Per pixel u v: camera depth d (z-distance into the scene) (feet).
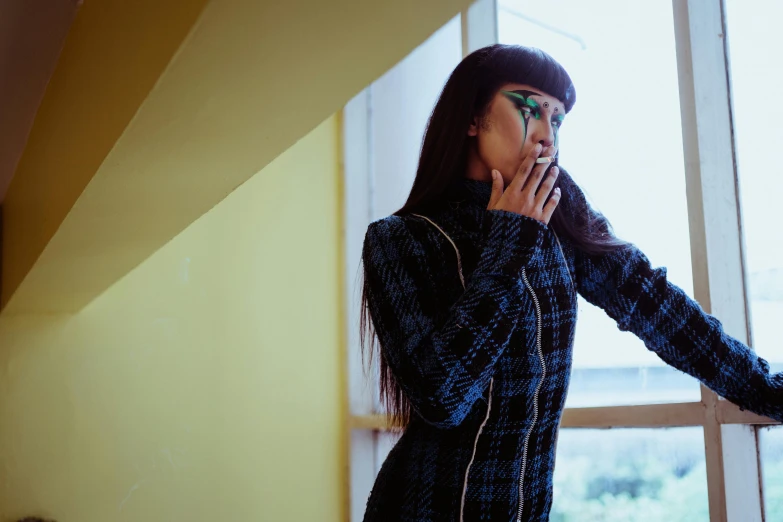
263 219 11.50
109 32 4.33
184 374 10.53
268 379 11.23
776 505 7.33
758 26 7.65
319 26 3.01
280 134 4.19
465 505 3.91
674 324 4.32
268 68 3.35
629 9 8.72
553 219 4.32
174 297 10.59
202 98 3.61
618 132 8.75
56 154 5.92
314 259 11.96
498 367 3.99
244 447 10.89
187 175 4.75
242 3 2.75
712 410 7.52
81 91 5.07
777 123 7.44
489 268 3.91
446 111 4.50
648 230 8.39
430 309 4.09
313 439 11.56
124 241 6.38
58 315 9.87
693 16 7.93
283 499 11.14
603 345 8.73
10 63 6.29
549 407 4.08
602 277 4.43
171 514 10.21
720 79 7.89
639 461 8.36
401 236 4.27
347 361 11.94
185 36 2.97
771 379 4.26
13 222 8.97
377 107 12.46
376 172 12.38
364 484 11.75
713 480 7.48
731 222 7.76
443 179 4.44
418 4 2.88
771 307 7.48
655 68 8.43
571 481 8.95
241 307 11.12
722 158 7.80
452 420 3.84
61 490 9.59
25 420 9.54
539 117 4.36
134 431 10.11
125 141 4.05
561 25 9.46
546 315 4.04
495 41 10.24
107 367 10.05
